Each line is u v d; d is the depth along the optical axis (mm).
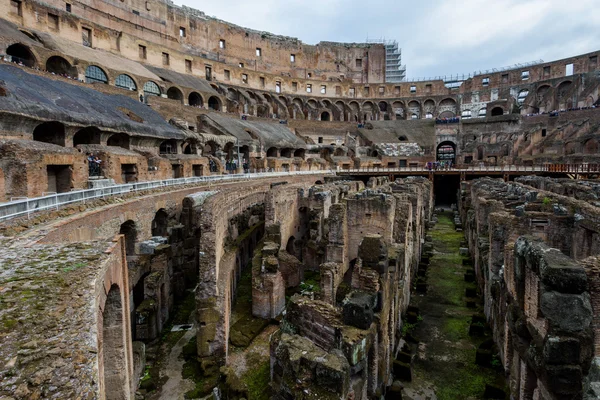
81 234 12555
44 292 6008
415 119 92875
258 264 16422
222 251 16672
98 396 4262
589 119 65312
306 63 104375
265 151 59062
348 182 35094
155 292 15047
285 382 6922
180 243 20125
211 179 31578
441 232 35938
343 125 87875
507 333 11250
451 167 63969
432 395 11258
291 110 87125
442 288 20203
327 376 6477
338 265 15320
